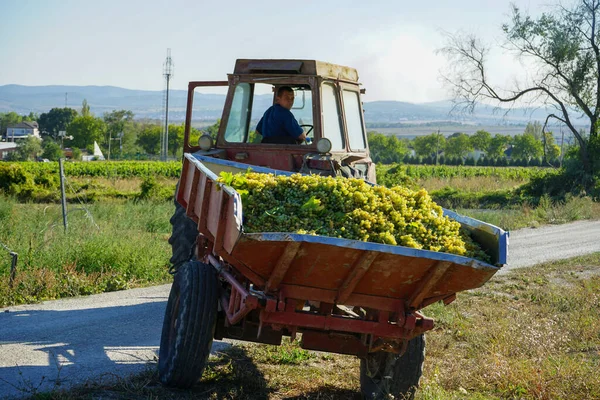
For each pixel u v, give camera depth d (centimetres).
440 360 738
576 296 1065
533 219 2288
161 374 586
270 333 581
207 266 584
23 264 1073
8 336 756
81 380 600
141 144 18200
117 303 964
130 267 1179
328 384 648
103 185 3619
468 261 466
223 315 589
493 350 752
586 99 4016
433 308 966
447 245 486
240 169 716
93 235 1291
